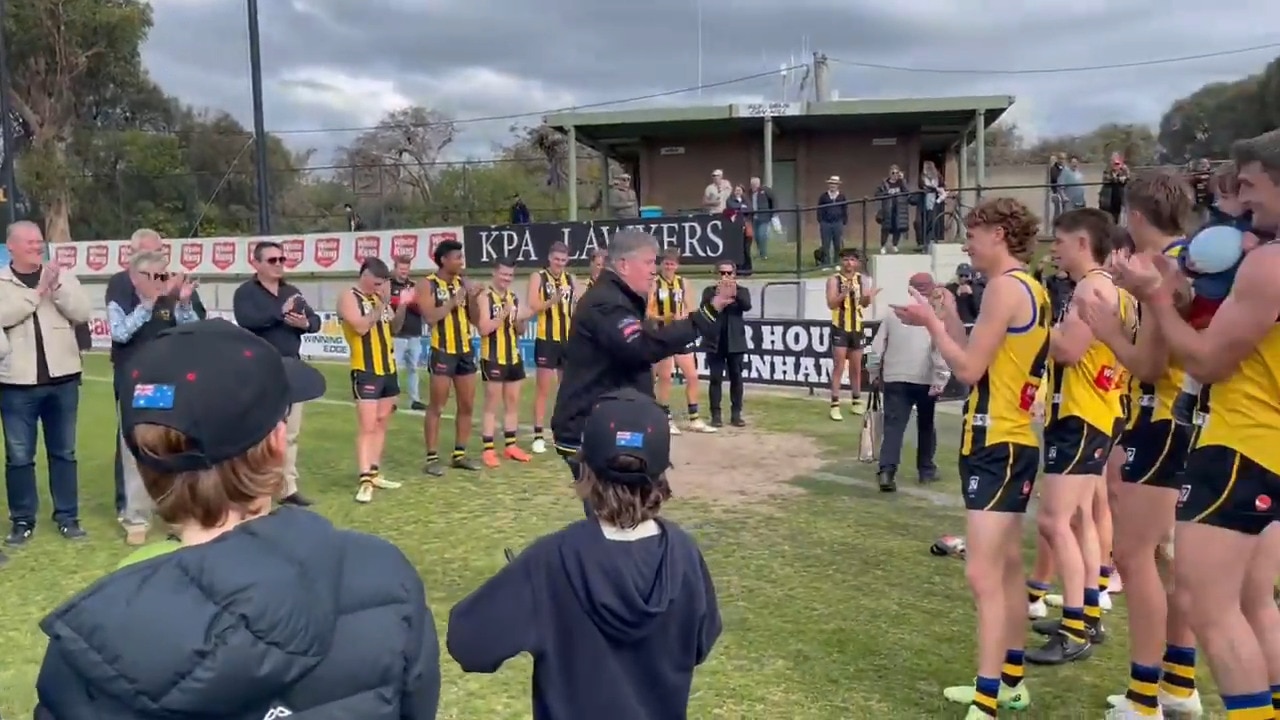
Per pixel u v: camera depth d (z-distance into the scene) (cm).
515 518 736
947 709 416
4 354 633
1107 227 424
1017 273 380
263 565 142
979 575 388
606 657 224
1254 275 286
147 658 131
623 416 231
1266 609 334
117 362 646
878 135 2525
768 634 501
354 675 147
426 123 4431
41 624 137
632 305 453
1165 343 347
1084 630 472
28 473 674
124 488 698
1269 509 299
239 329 163
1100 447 459
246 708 138
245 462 154
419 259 1947
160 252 644
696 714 411
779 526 708
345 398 1344
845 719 407
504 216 2927
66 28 4078
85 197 3756
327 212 3325
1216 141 4269
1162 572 455
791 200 2572
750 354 1418
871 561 624
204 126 4803
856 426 1112
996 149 5147
